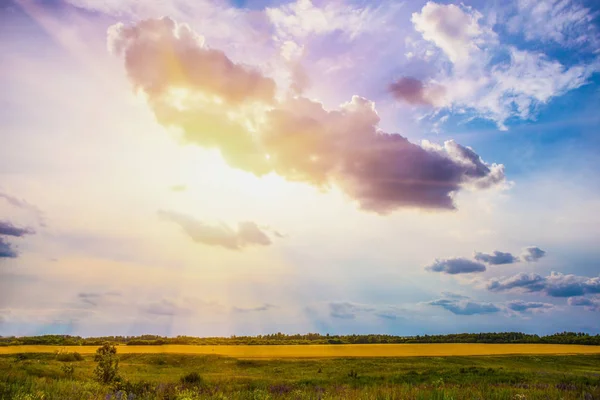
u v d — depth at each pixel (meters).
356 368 47.03
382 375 36.78
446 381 31.44
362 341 123.00
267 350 78.25
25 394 14.48
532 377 33.62
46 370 29.67
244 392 19.98
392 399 17.41
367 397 17.86
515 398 17.00
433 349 82.62
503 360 56.66
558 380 30.88
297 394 19.33
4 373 22.11
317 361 54.81
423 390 19.80
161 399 16.58
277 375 40.88
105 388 17.86
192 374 30.88
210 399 17.56
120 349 73.38
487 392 18.69
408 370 43.34
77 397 15.30
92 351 61.75
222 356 58.59
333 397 18.42
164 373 42.47
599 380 30.73
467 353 71.75
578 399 17.64
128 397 16.08
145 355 56.41
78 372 31.45
